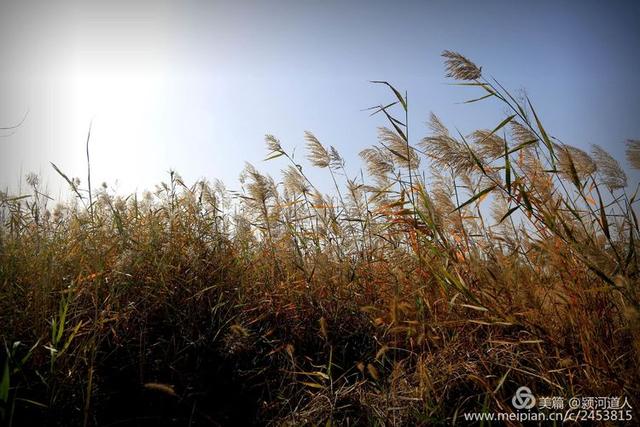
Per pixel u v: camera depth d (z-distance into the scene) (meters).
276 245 2.34
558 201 1.49
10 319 1.46
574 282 1.40
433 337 1.50
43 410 1.24
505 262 1.57
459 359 1.42
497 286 1.50
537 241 1.52
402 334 1.63
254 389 1.49
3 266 1.70
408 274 1.88
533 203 1.49
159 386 1.19
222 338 1.60
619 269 1.27
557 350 1.26
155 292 1.73
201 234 2.15
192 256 1.95
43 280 1.56
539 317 1.36
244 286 1.95
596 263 1.26
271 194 2.42
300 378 1.57
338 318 1.86
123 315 1.55
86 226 2.09
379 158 2.24
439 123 1.78
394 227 2.17
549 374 1.27
